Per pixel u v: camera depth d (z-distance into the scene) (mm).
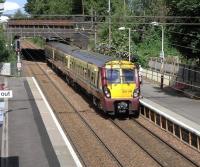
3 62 62562
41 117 32094
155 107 35406
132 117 33219
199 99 40625
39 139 26016
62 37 80250
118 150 24516
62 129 28594
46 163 21688
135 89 32312
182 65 49719
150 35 72500
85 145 25438
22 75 57531
